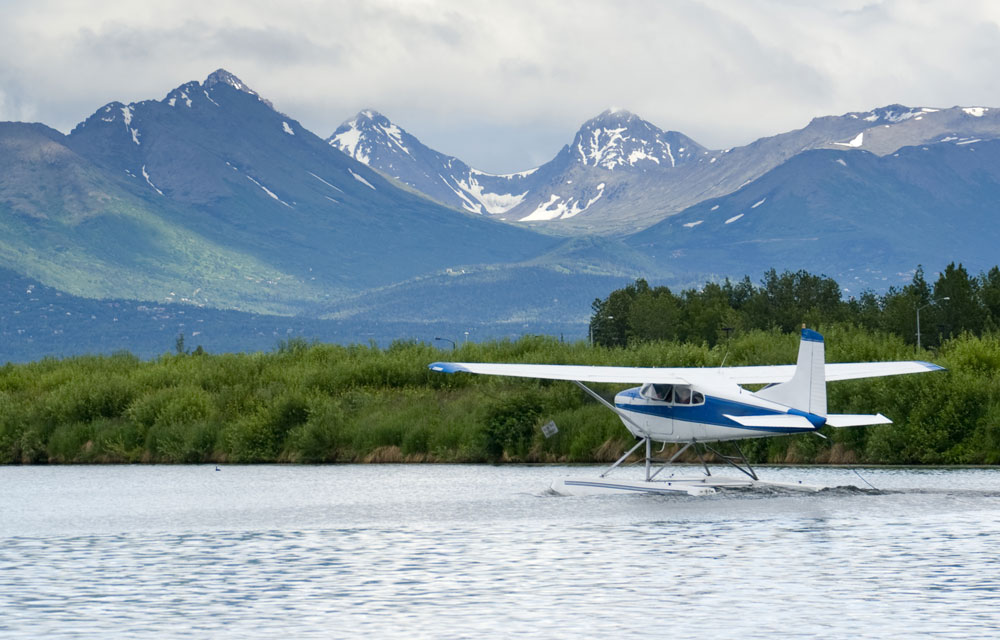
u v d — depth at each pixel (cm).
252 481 16038
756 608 7556
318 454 19200
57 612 7656
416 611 7581
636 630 7025
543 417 18800
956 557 9175
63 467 19150
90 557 9794
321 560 9494
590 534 10531
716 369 13175
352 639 6900
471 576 8706
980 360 18650
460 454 18812
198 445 19788
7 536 11031
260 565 9319
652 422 12975
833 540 9994
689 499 12662
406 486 14912
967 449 17050
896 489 13438
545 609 7594
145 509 12988
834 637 6825
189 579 8750
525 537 10438
